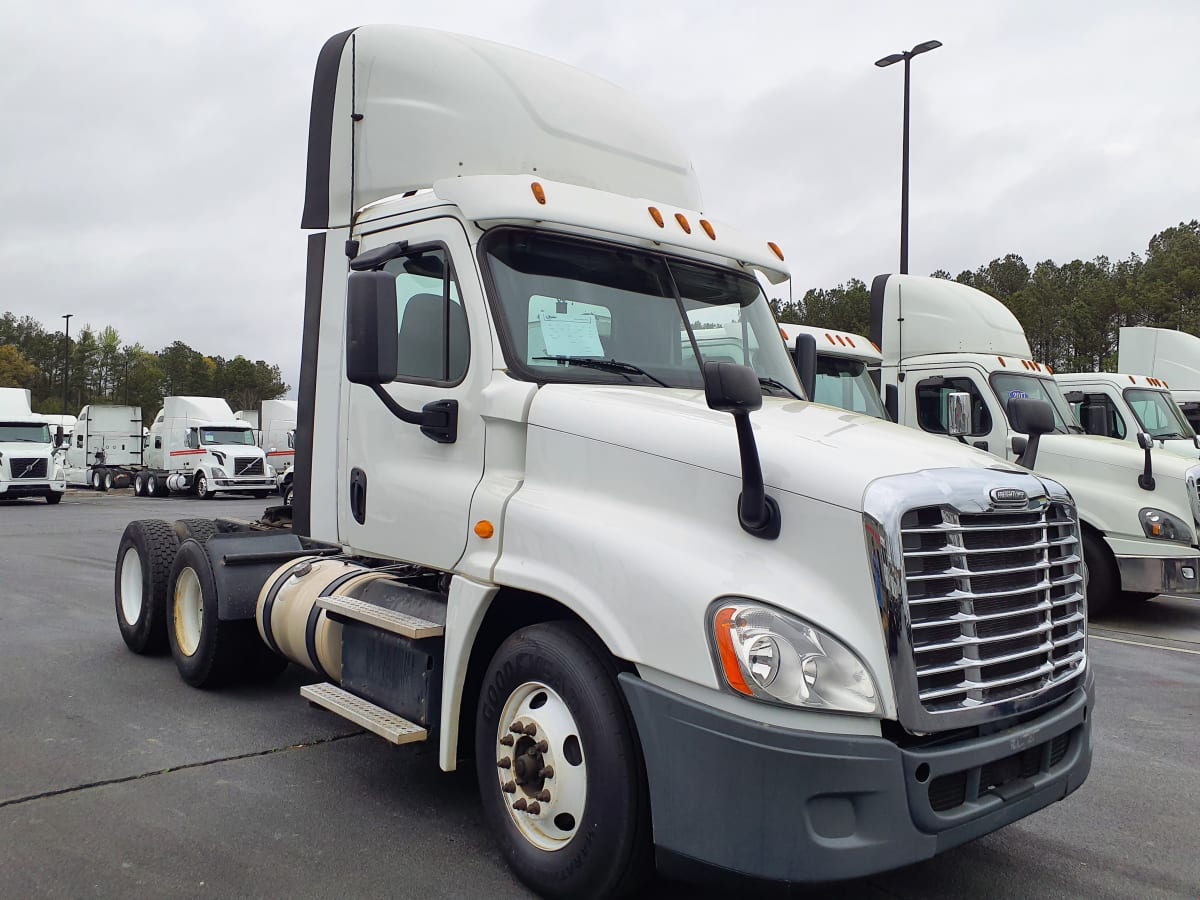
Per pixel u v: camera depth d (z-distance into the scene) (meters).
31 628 8.13
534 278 4.09
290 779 4.70
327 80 4.99
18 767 4.79
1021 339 12.01
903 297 11.73
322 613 4.86
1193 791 4.91
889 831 2.87
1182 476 9.16
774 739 2.86
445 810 4.36
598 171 4.79
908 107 18.06
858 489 3.01
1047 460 9.92
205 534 6.89
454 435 4.09
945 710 2.98
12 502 29.78
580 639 3.47
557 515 3.55
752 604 2.98
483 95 4.59
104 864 3.75
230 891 3.56
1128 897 3.71
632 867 3.26
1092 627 9.40
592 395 3.80
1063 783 3.45
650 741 3.12
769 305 4.96
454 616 3.85
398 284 4.47
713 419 3.53
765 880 2.90
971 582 3.13
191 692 6.19
